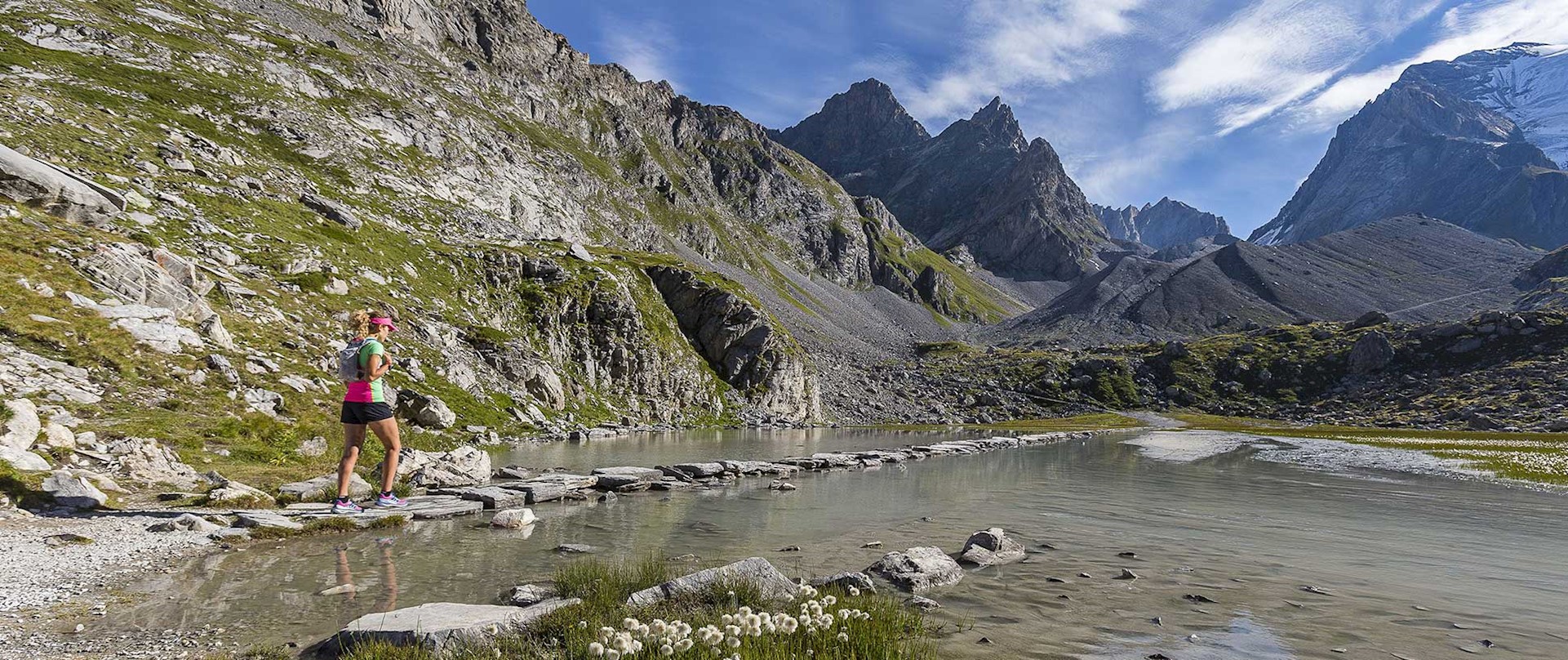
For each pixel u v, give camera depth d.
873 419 123.00
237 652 5.96
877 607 7.27
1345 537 13.37
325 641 6.17
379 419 13.19
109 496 12.76
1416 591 9.00
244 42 103.25
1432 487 23.73
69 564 8.60
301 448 20.17
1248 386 170.00
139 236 32.28
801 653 5.70
